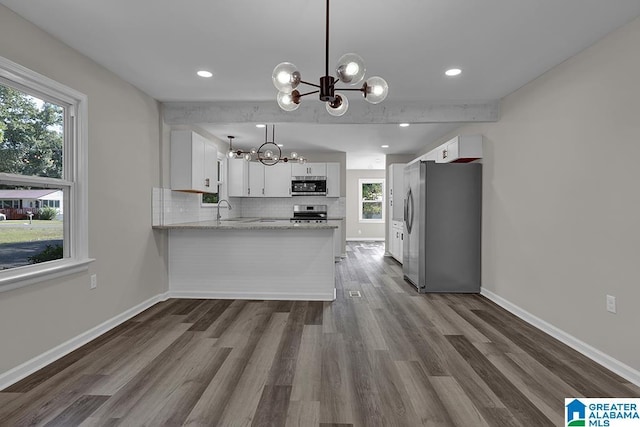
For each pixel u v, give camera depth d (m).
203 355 2.55
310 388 2.10
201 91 3.64
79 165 2.71
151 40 2.54
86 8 2.12
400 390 2.08
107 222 3.07
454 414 1.84
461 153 4.38
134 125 3.50
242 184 7.17
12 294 2.16
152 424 1.75
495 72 3.12
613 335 2.37
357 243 10.45
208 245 4.20
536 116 3.24
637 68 2.19
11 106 2.22
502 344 2.79
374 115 4.04
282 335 2.97
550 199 3.03
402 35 2.46
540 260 3.18
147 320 3.35
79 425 1.73
